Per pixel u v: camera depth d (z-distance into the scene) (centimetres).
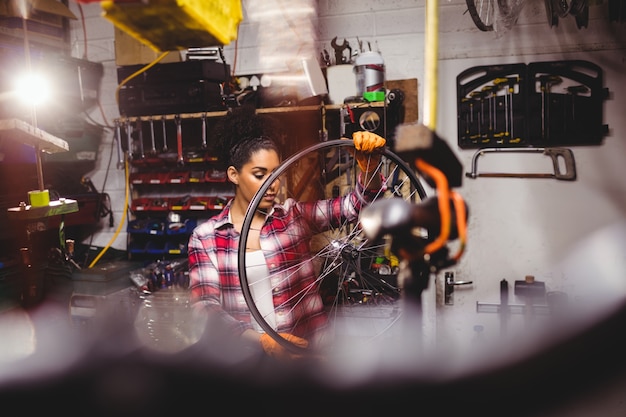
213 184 324
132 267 313
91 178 343
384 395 188
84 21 336
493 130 285
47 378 216
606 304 278
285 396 193
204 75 287
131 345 255
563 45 276
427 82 61
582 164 280
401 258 67
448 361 255
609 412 237
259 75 302
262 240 169
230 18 82
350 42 299
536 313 283
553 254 288
